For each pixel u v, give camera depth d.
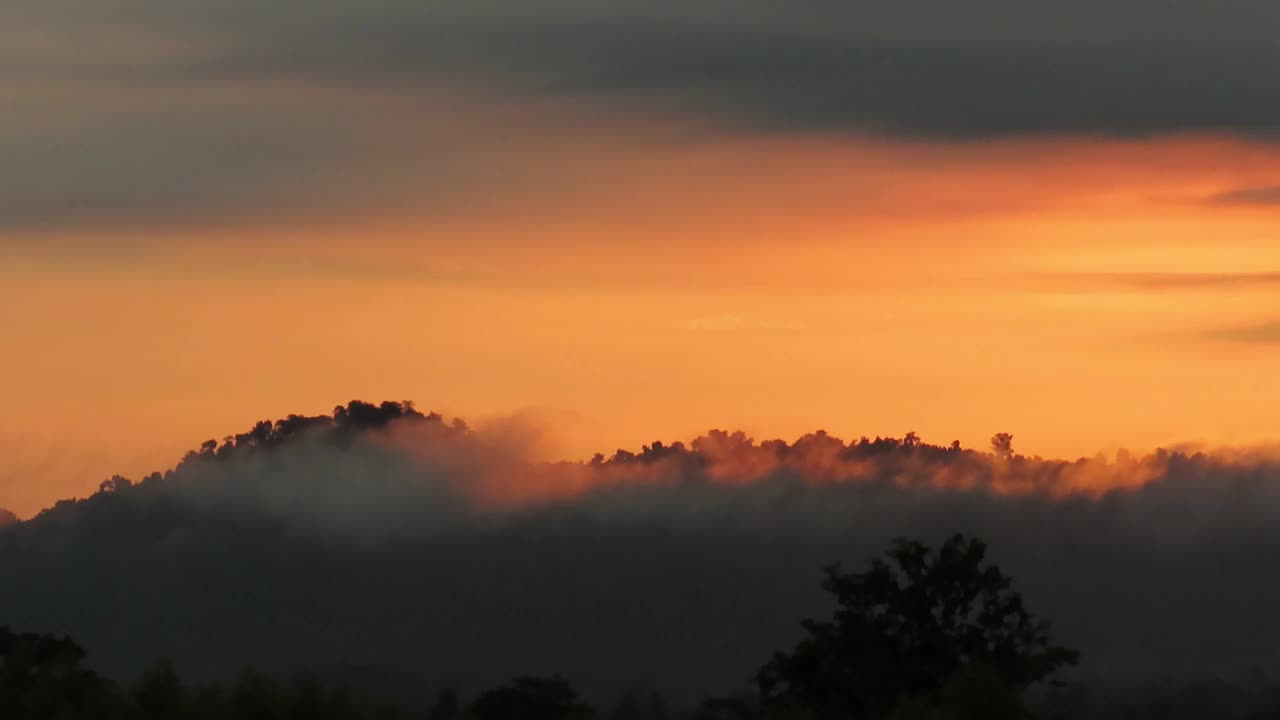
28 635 56.84
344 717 51.28
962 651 62.16
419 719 52.91
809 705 62.06
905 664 61.75
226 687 51.47
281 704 50.66
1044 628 63.12
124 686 51.25
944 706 51.75
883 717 57.66
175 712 49.88
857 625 62.72
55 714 49.47
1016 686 61.19
